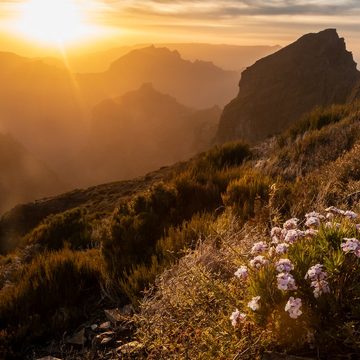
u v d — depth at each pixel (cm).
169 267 159
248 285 101
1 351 146
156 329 110
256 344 88
